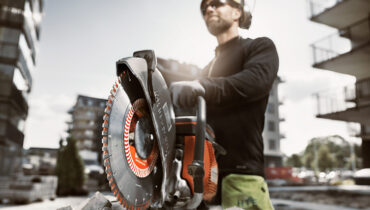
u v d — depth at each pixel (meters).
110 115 0.68
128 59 0.73
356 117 12.39
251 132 1.21
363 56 11.88
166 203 0.90
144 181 0.79
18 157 17.17
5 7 16.19
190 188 0.90
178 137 0.97
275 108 33.41
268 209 1.15
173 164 0.90
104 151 0.66
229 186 1.16
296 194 11.38
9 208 6.93
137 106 0.78
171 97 0.96
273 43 1.26
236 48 1.36
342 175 30.86
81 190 11.84
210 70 1.45
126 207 0.72
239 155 1.19
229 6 1.40
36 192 8.32
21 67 17.25
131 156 0.74
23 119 18.88
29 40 19.02
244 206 1.11
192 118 0.95
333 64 12.52
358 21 13.16
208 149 1.03
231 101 1.10
